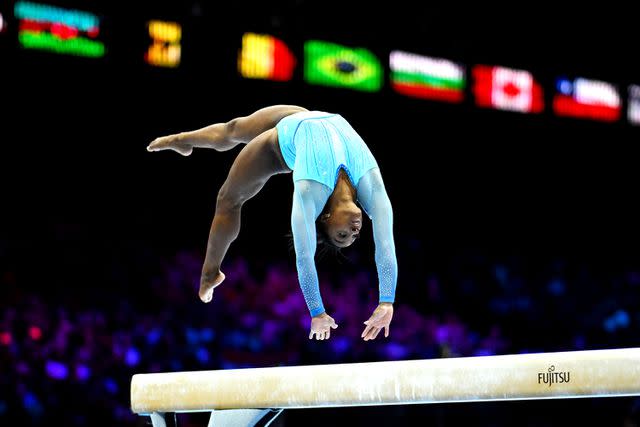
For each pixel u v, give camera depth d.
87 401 19.12
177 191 26.62
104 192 25.58
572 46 27.31
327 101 23.94
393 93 24.78
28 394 18.67
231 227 9.08
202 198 26.89
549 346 25.78
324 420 20.39
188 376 8.41
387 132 25.95
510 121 26.39
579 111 27.22
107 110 22.89
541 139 27.64
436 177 29.16
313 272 7.77
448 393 7.18
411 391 7.34
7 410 18.34
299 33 23.64
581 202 30.94
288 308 23.28
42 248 23.39
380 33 24.75
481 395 7.08
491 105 26.08
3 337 19.36
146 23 21.78
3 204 24.06
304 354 21.66
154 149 9.66
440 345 21.70
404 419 20.61
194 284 23.44
